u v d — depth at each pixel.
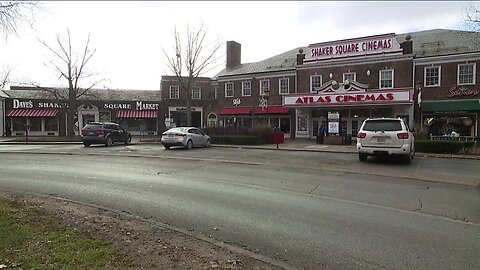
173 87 43.31
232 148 22.42
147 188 9.38
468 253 4.81
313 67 33.06
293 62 36.78
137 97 45.59
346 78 31.48
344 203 7.68
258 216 6.68
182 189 9.26
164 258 4.39
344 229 5.88
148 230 5.62
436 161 15.06
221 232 5.76
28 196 8.02
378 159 15.63
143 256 4.42
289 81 35.12
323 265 4.47
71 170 12.63
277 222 6.30
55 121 41.62
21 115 39.88
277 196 8.41
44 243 4.68
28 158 16.44
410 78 28.95
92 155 17.83
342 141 25.05
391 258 4.66
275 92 35.94
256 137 25.30
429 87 28.62
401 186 9.65
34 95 42.09
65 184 9.93
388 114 29.36
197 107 43.25
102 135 24.67
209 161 15.34
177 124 43.34
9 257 4.16
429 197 8.27
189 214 6.83
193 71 35.53
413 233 5.66
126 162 15.00
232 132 26.89
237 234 5.66
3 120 39.56
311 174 11.76
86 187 9.50
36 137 36.53
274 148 21.61
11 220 5.63
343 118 31.36
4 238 4.76
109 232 5.37
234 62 43.34
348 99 28.22
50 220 5.86
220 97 39.78
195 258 4.46
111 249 4.57
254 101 37.34
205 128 27.44
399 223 6.20
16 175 11.50
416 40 32.84
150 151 20.12
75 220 5.98
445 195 8.48
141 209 7.20
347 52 31.58
